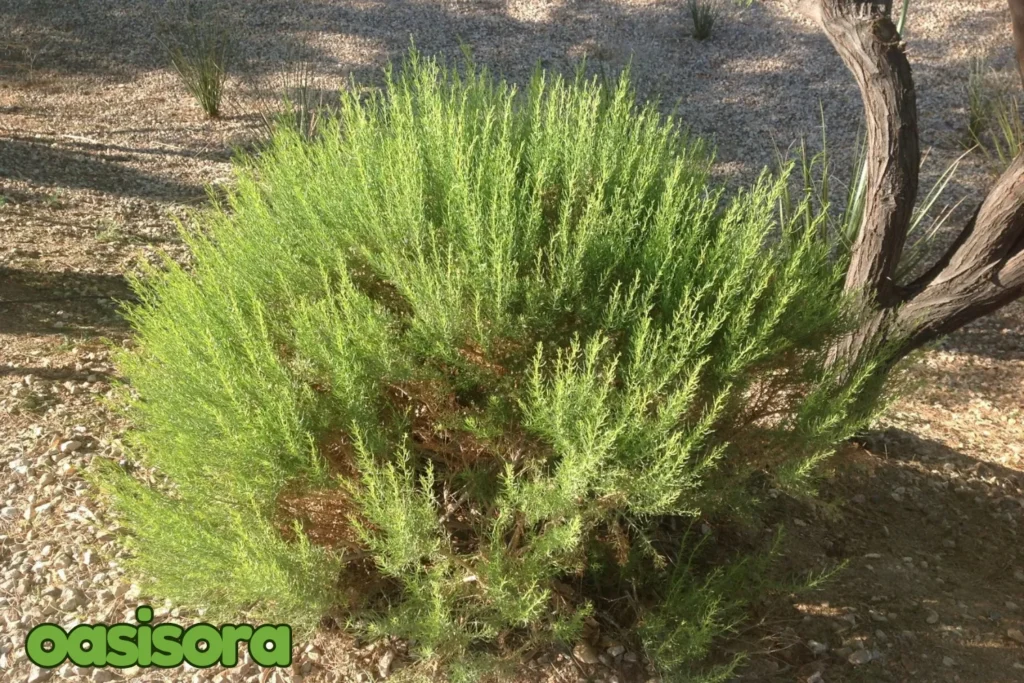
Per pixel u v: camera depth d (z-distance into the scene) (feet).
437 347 7.48
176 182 21.72
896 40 11.14
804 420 8.16
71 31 31.81
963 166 23.72
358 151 8.52
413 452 8.07
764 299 8.24
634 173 8.75
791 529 10.94
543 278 7.84
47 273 15.72
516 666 8.13
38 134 23.84
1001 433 14.48
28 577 8.93
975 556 11.20
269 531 7.22
